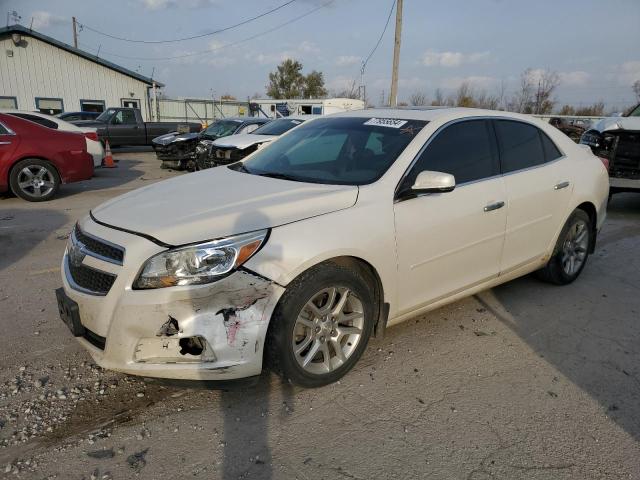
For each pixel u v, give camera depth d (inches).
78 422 106.7
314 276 109.0
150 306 98.4
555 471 95.0
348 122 159.5
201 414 110.2
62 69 1037.8
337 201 118.5
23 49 992.2
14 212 309.0
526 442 103.0
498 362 134.5
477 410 113.3
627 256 232.8
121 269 100.8
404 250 125.8
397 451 99.6
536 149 169.5
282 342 107.0
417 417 110.3
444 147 140.7
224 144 419.8
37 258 214.4
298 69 2532.0
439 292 139.9
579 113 1744.6
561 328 155.7
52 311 159.5
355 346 122.6
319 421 108.4
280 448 100.0
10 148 331.6
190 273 98.8
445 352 138.9
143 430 104.7
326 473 93.6
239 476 92.5
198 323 99.3
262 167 152.6
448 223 134.6
